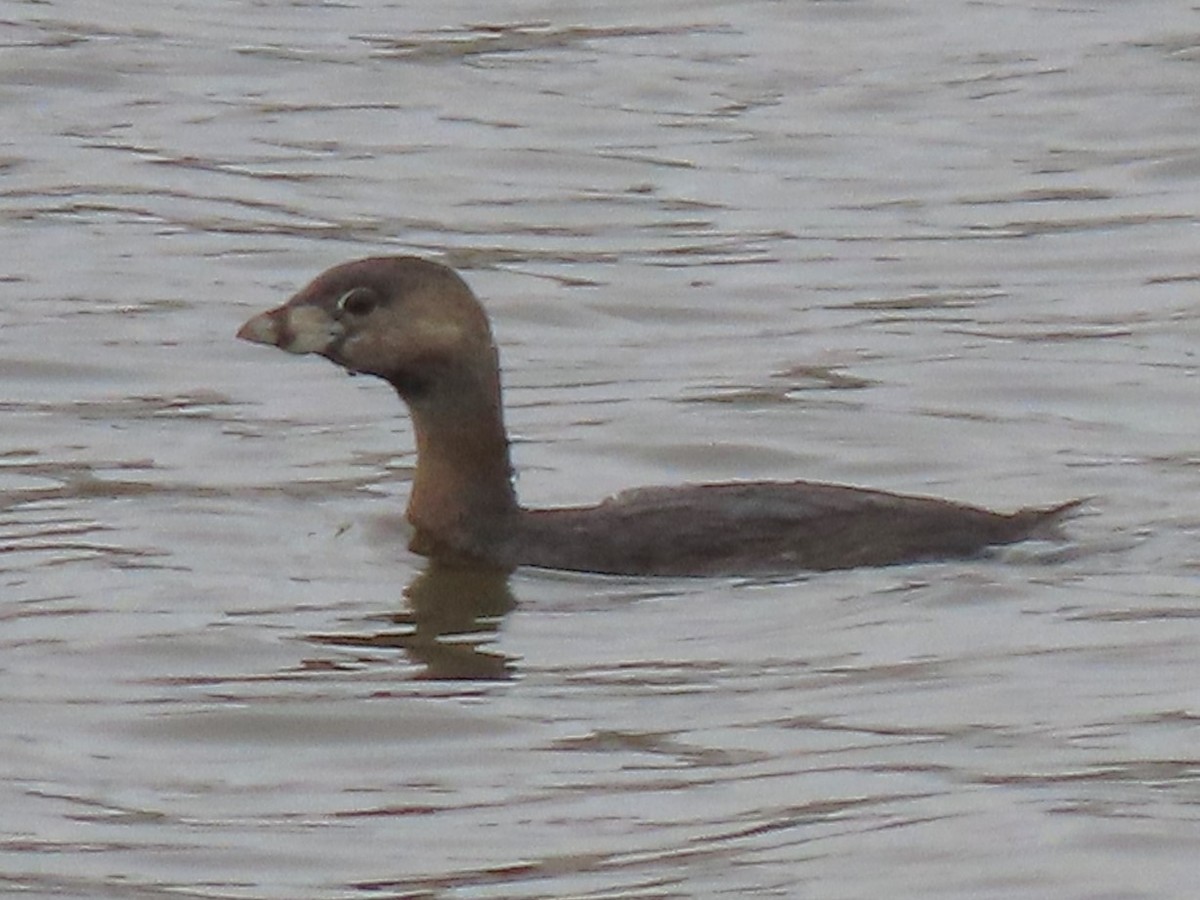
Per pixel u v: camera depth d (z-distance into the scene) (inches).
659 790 528.1
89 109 1024.2
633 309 847.7
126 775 538.0
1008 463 710.5
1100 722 550.3
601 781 532.4
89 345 804.6
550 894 488.7
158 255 889.5
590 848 505.7
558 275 873.5
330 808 523.2
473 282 867.4
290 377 780.6
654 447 726.5
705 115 1023.0
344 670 579.8
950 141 995.3
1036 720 552.1
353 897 488.4
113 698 569.0
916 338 820.0
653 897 488.1
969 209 933.8
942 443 727.7
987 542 627.5
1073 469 702.5
